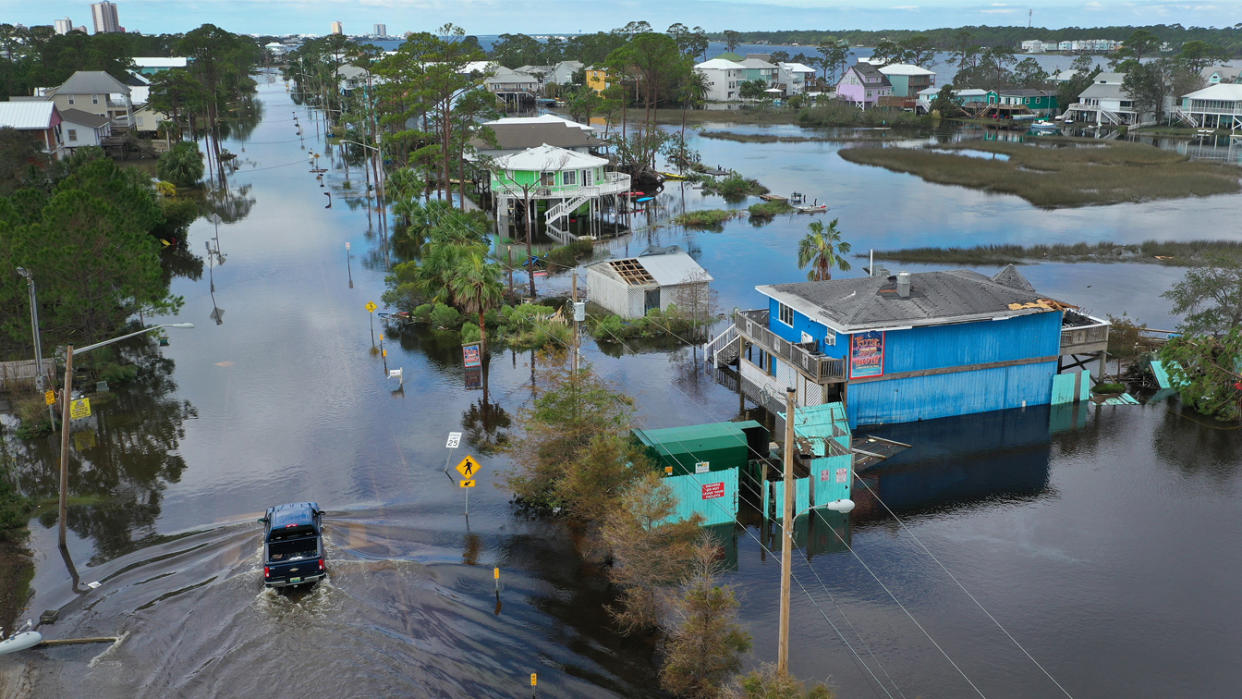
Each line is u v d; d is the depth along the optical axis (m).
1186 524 34.06
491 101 97.00
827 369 41.03
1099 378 47.47
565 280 72.12
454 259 62.47
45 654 25.86
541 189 90.94
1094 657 26.45
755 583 30.41
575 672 25.58
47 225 47.91
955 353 43.00
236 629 27.03
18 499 34.97
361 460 39.84
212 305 66.00
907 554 32.22
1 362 47.56
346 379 50.50
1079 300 64.19
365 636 26.75
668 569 27.50
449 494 36.66
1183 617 28.33
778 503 34.34
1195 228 89.50
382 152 122.62
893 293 43.09
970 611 28.73
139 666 25.23
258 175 127.88
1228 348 44.16
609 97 138.38
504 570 31.00
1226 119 169.50
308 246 84.56
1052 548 32.47
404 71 93.88
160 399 47.62
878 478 38.16
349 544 32.44
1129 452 40.31
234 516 34.69
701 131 178.12
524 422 37.66
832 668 25.91
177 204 84.44
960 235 87.56
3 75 164.75
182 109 162.62
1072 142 157.38
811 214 100.19
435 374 51.25
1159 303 63.41
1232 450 40.50
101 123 131.88
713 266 76.88
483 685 24.81
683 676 24.80
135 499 36.28
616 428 35.22
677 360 53.66
